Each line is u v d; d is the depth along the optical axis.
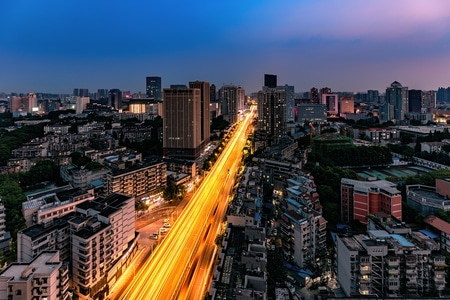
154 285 122.50
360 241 114.62
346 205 177.62
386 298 90.25
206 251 145.38
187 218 186.62
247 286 93.56
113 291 123.62
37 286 91.38
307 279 121.44
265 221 164.88
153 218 189.25
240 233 131.12
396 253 106.81
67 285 103.81
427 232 144.88
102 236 120.19
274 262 120.38
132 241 145.50
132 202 145.62
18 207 173.75
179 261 139.00
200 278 124.12
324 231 140.75
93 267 115.56
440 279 106.31
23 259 118.25
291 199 157.25
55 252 105.81
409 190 188.50
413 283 105.25
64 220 130.50
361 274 107.12
